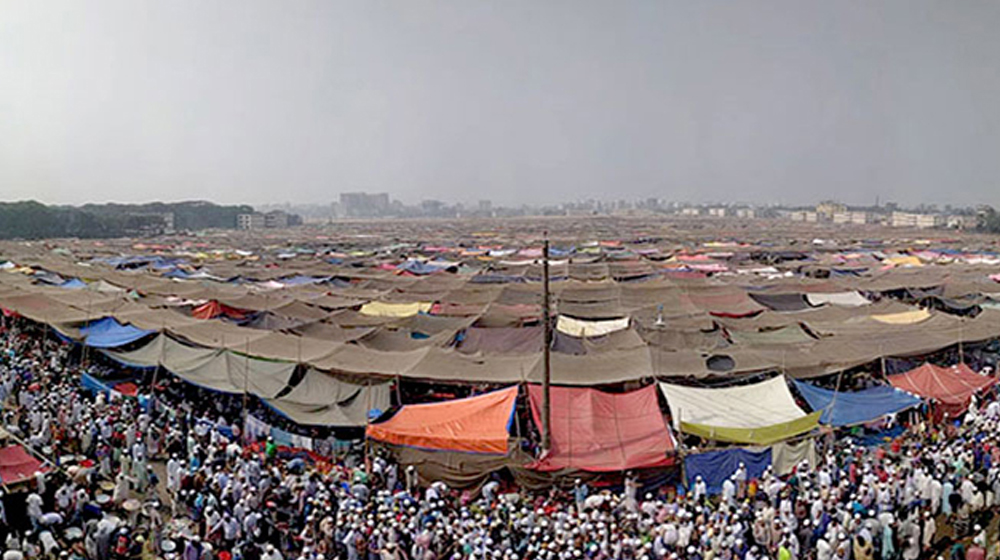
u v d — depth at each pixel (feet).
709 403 86.74
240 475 69.00
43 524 61.87
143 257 296.92
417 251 358.02
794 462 75.61
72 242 469.16
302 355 108.06
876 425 92.94
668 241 463.42
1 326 154.81
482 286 186.29
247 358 106.22
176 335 119.44
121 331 122.21
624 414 83.56
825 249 364.17
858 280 202.39
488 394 85.87
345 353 108.88
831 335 127.03
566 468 72.43
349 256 323.37
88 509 66.95
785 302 167.94
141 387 106.93
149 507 64.39
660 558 58.80
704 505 67.05
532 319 142.20
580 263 268.82
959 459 73.36
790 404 87.61
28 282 192.44
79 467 73.26
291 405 91.86
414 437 76.74
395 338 126.00
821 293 174.40
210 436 84.17
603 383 95.71
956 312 175.52
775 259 306.14
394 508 63.82
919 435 88.02
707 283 189.57
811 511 63.62
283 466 79.61
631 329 126.41
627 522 62.54
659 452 73.92
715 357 106.73
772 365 103.55
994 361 124.98
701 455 73.51
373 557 59.36
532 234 625.00
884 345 114.32
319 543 61.93
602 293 170.40
